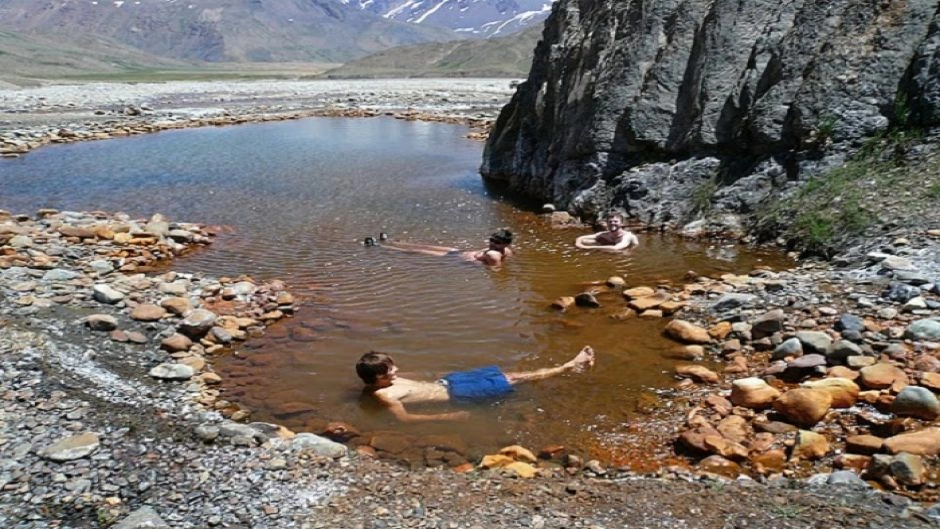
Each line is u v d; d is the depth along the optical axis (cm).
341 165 2566
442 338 1018
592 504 587
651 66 1783
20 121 3738
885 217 1241
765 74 1602
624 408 796
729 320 995
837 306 970
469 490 618
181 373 881
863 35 1509
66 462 639
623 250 1448
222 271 1354
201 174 2380
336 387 874
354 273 1330
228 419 782
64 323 994
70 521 568
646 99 1733
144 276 1241
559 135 1964
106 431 696
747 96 1600
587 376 879
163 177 2322
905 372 760
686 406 788
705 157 1634
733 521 545
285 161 2650
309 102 5597
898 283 985
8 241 1392
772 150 1540
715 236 1492
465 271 1329
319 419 797
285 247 1517
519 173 2116
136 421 725
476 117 4178
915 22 1466
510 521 562
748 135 1577
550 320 1075
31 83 7719
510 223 1725
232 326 1045
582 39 2033
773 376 819
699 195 1585
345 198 2008
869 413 702
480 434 757
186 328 1005
